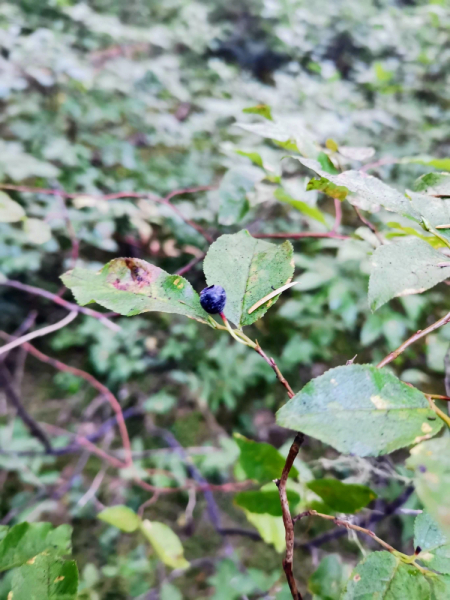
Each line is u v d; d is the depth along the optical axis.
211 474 0.73
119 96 0.94
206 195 0.83
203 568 0.65
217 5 1.31
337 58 1.19
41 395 0.83
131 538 0.68
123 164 0.83
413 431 0.11
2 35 0.81
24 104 0.83
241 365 0.81
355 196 0.22
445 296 0.70
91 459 0.76
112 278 0.15
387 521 0.45
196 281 0.72
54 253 0.86
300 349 0.72
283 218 0.75
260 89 0.96
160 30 1.12
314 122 0.71
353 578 0.13
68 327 0.87
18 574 0.15
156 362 0.84
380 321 0.61
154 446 0.80
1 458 0.69
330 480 0.19
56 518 0.69
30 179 0.73
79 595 0.23
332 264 0.64
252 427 0.83
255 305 0.15
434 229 0.14
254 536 0.56
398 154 0.81
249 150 0.30
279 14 1.20
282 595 0.26
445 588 0.13
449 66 1.00
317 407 0.11
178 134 0.91
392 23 1.13
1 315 0.84
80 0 1.19
